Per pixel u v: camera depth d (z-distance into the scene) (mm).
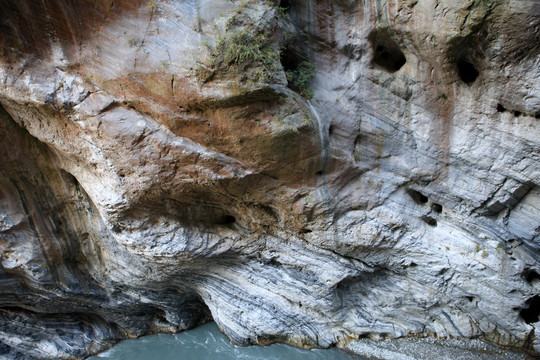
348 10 6391
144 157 6426
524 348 8078
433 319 8883
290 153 6402
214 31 5289
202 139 6211
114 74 5859
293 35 6391
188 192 7055
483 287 7785
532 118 6074
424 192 7492
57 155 7770
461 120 6617
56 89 6074
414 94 6699
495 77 5953
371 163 7301
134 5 5504
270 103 5816
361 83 6812
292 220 7668
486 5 5211
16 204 8289
